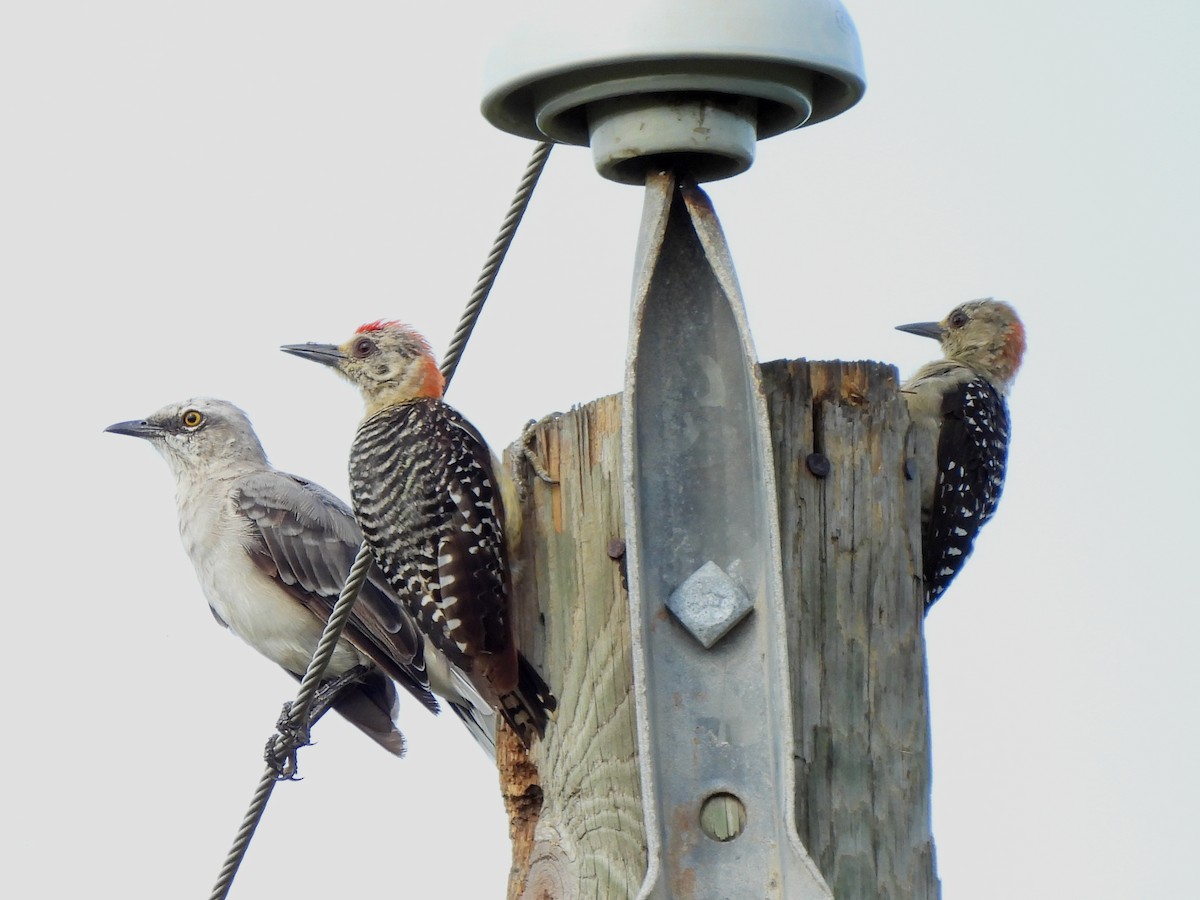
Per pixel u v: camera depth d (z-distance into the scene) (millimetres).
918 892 9227
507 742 10406
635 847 9383
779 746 8352
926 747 9461
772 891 8352
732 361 8711
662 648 8648
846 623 9234
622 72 8578
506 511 10508
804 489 9281
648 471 8711
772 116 9172
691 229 8844
